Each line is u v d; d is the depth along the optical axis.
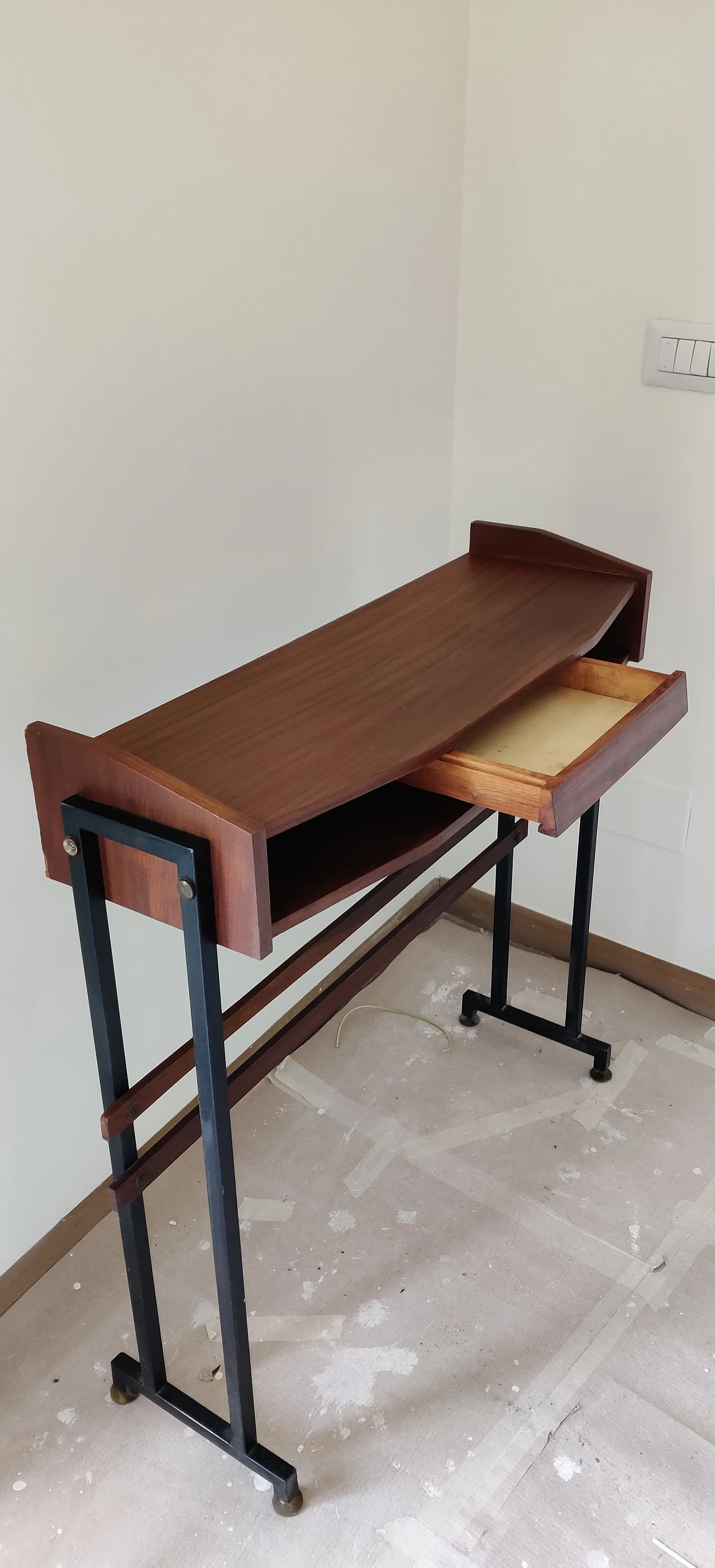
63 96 1.22
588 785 1.24
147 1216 1.73
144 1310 1.37
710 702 1.97
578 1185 1.78
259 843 0.99
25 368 1.28
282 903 1.11
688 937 2.15
